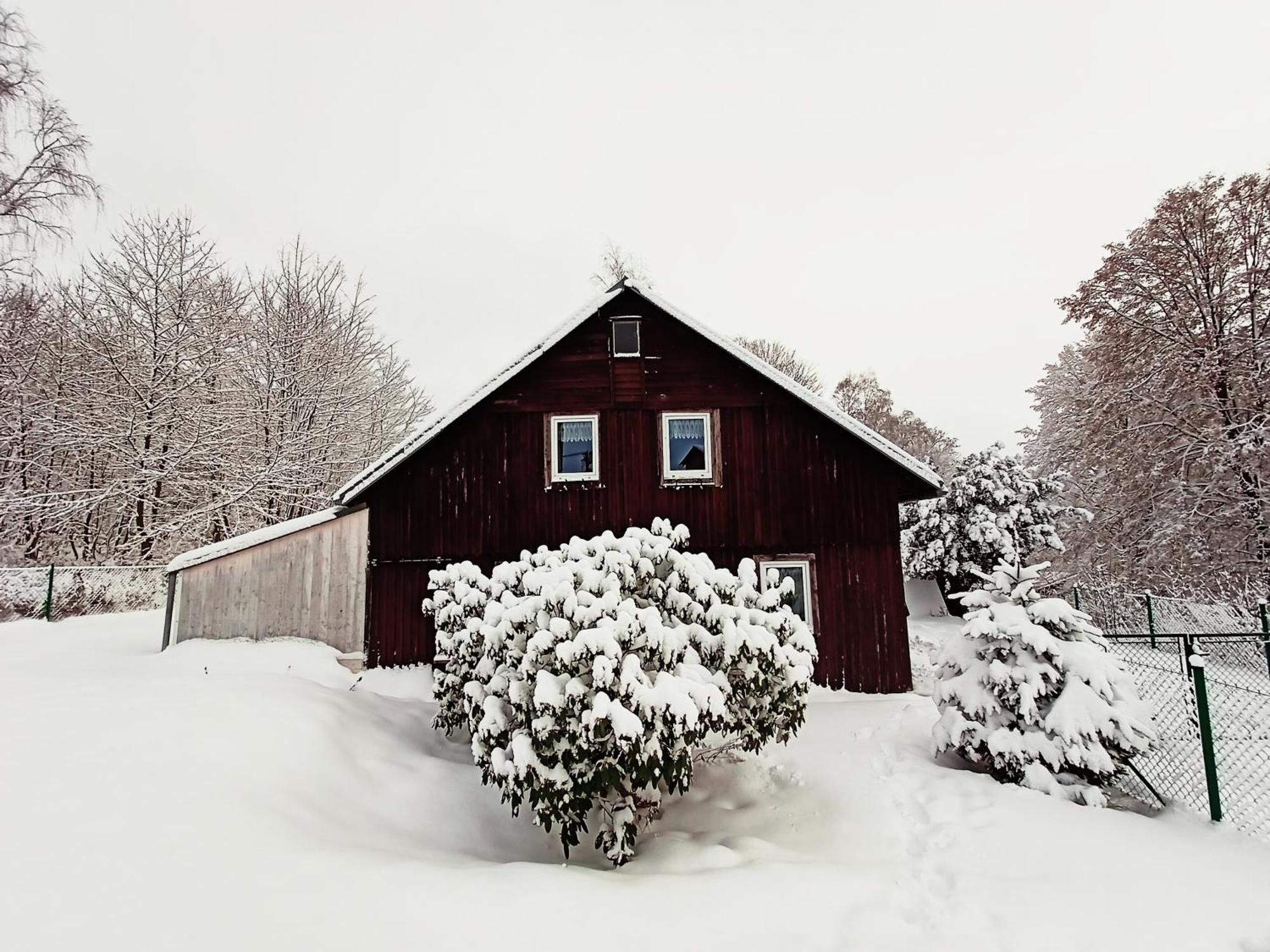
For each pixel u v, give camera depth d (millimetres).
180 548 20047
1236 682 11164
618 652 5148
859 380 43031
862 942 3812
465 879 4125
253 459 22156
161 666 10781
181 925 3348
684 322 11289
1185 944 3762
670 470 11242
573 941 3584
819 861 5102
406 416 28797
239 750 5441
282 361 23375
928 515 21844
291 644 11688
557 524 11008
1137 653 11984
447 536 11000
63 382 20109
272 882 3799
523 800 6418
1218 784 5934
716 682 5738
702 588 6121
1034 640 6344
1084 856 4801
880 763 7031
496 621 5902
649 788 6148
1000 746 6227
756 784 6871
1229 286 17016
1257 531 15586
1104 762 5773
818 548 10992
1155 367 17328
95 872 3689
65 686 6809
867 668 10680
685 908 4035
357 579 12172
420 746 7340
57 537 19594
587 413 11305
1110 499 19562
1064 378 27328
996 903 4207
